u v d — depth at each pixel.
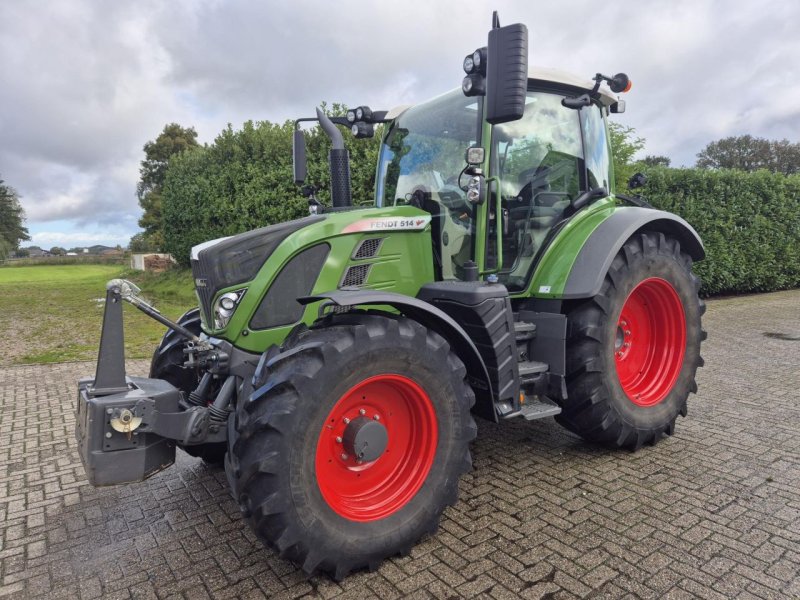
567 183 3.72
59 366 6.33
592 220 3.59
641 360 3.83
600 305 3.27
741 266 11.80
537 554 2.43
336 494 2.36
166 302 11.72
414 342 2.40
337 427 2.36
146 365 6.24
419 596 2.17
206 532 2.72
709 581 2.21
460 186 3.23
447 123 3.41
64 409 4.71
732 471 3.23
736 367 5.72
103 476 2.19
